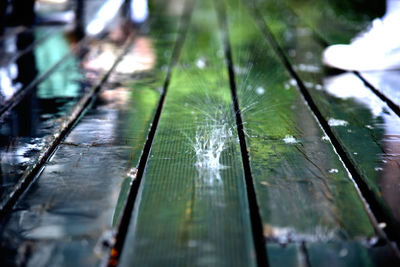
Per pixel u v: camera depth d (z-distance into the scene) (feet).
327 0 12.89
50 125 5.51
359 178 4.77
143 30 10.25
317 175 4.75
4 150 5.09
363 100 5.95
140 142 5.19
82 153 5.04
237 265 4.13
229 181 4.70
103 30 10.14
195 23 11.09
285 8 12.79
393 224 4.36
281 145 5.12
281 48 8.09
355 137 5.23
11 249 4.23
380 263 4.13
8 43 8.71
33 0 10.45
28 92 6.28
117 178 4.75
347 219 4.38
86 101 6.07
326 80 6.54
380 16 10.48
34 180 4.73
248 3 14.20
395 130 5.34
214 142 5.16
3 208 4.49
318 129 5.37
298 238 4.26
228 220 4.38
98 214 4.44
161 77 6.74
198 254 4.19
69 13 11.77
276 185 4.66
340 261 4.14
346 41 8.43
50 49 8.24
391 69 6.75
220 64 7.23
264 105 5.87
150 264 4.14
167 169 4.83
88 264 4.14
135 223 4.37
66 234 4.31
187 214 4.43
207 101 5.98
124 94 6.20
